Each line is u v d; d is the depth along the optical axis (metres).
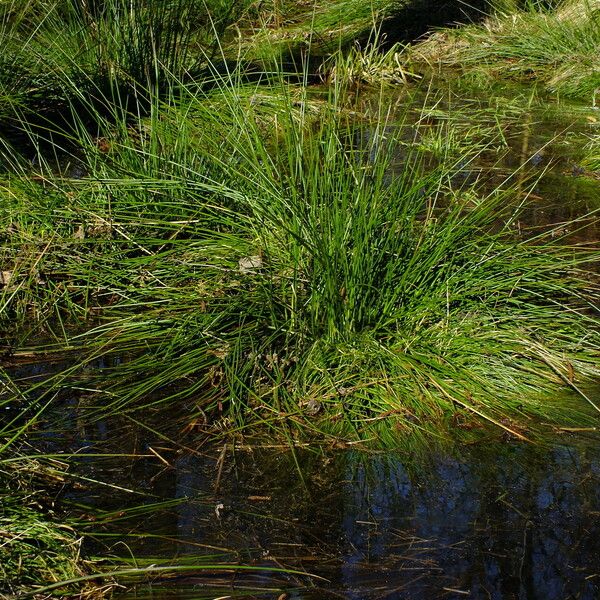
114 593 3.25
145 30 8.30
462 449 4.08
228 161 5.84
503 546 3.50
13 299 5.35
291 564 3.40
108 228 5.59
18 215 5.77
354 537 3.55
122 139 6.42
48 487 3.81
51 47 8.48
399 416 4.29
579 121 8.69
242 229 5.55
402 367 4.46
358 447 4.10
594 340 4.84
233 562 3.41
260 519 3.65
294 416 4.28
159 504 3.72
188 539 3.53
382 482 3.88
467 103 9.37
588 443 4.11
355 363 4.52
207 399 4.41
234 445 4.11
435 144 7.87
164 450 4.08
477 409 4.33
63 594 3.21
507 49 10.45
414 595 3.24
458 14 11.59
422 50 10.80
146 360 4.73
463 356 4.59
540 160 7.74
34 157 7.52
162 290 5.20
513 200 6.86
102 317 5.21
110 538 3.52
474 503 3.74
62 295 5.36
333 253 4.66
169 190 5.75
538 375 4.58
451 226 4.99
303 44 11.04
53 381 4.59
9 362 4.78
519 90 9.73
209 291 5.13
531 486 3.84
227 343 4.71
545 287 5.23
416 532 3.58
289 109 5.52
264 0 11.82
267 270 5.07
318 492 3.81
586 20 10.47
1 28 9.12
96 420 4.29
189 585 3.29
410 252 4.94
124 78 8.09
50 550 3.38
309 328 4.66
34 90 8.29
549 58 10.23
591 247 6.04
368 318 4.70
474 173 7.43
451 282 4.84
